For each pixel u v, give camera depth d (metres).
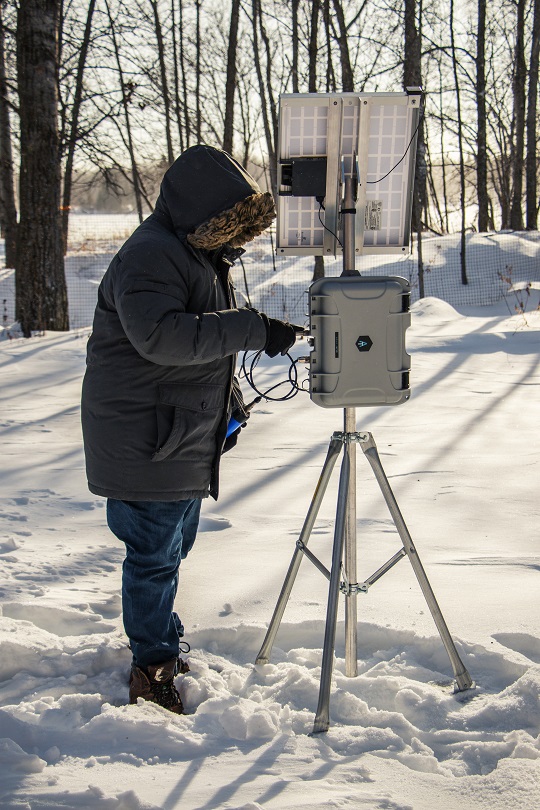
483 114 23.39
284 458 6.00
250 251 24.70
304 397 8.31
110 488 2.63
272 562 3.87
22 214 12.45
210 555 4.00
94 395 2.64
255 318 2.55
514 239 21.61
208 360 2.50
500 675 2.82
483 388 8.77
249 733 2.44
